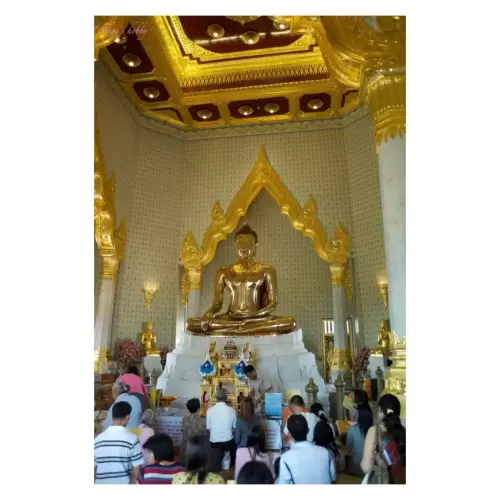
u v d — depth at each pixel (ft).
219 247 37.50
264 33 30.99
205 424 12.64
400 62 18.66
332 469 9.99
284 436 14.57
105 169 29.81
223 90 33.73
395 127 18.33
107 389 21.34
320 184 34.37
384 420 11.09
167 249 34.73
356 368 29.19
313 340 34.32
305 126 35.81
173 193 35.96
